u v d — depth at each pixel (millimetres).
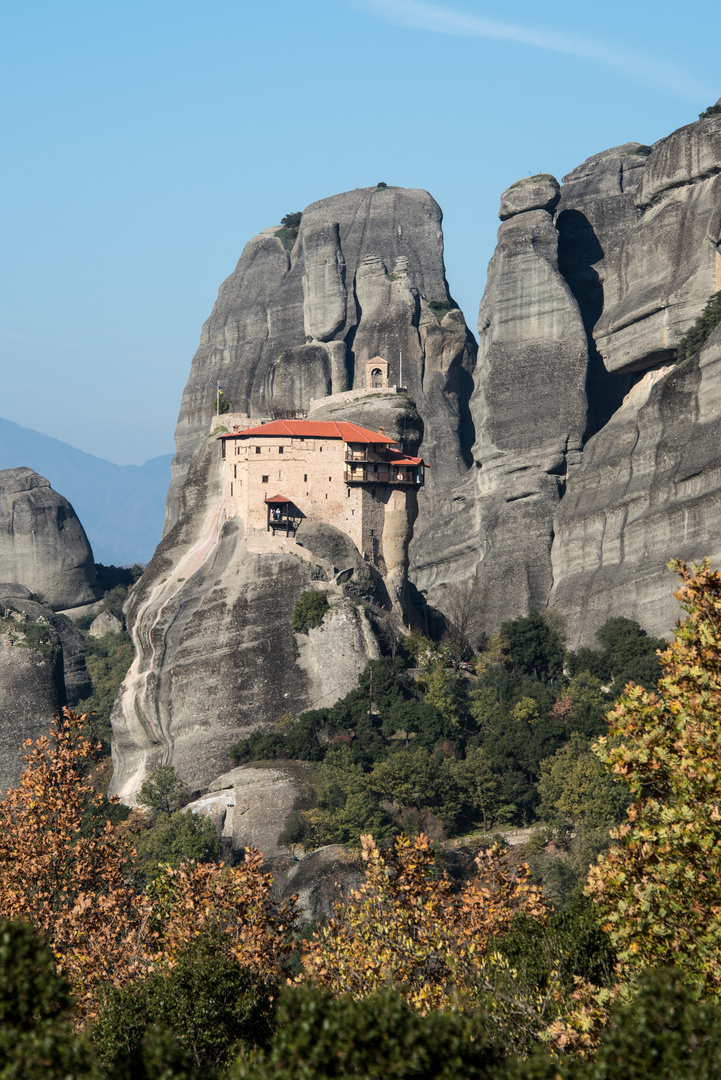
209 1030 105938
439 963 104312
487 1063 69375
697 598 95500
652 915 87438
